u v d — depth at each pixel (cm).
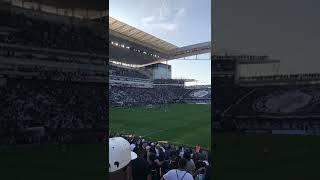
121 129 2691
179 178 374
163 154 622
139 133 2472
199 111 4406
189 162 530
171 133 2489
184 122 3216
